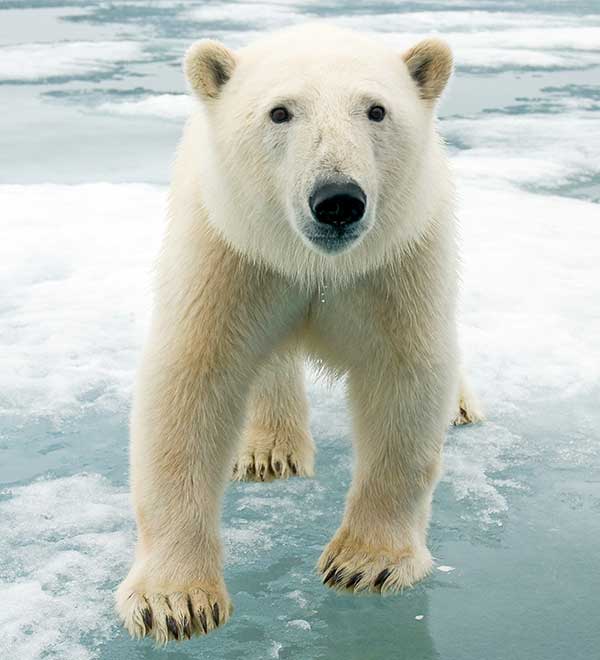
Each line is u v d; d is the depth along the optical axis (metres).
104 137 16.47
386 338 5.54
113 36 26.81
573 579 6.01
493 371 8.66
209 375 5.48
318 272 5.27
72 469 7.09
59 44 25.19
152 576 5.56
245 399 5.76
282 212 5.05
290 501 6.91
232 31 27.66
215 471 5.68
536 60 23.97
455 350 5.73
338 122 4.70
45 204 12.73
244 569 6.12
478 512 6.70
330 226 4.56
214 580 5.65
